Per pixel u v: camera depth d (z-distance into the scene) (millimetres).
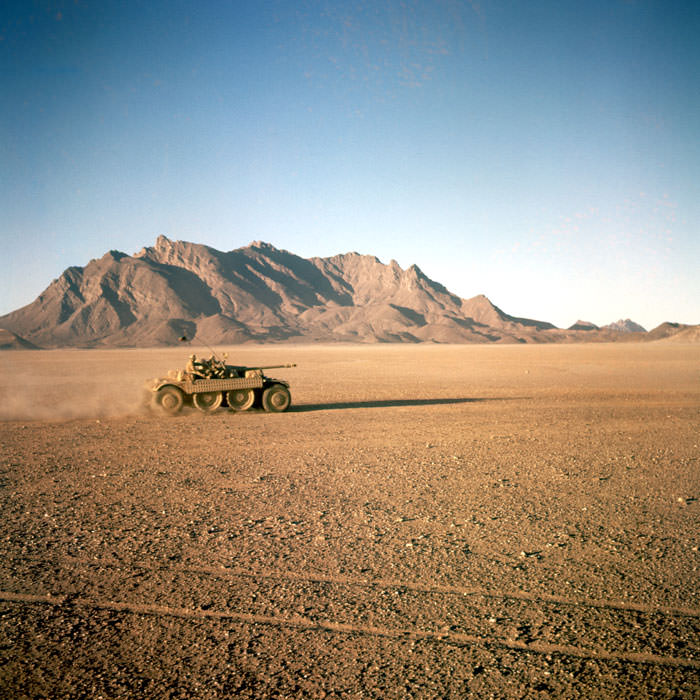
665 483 10438
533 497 9508
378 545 7266
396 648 4832
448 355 93812
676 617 5320
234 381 21344
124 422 19250
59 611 5516
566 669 4492
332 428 17438
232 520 8305
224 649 4824
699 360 67875
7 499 9492
